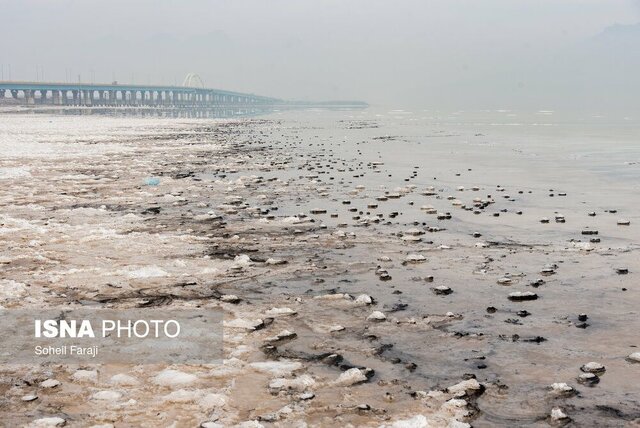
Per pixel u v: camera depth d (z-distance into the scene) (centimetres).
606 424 507
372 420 519
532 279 955
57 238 1260
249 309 820
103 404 547
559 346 682
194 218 1507
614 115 15100
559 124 8888
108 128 7206
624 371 612
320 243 1222
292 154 3434
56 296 870
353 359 655
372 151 3681
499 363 638
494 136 5541
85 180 2272
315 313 803
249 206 1686
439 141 4759
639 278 950
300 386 586
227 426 506
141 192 1950
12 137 5006
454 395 563
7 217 1499
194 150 3750
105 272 998
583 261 1064
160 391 575
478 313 798
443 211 1576
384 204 1697
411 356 661
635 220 1443
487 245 1188
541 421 515
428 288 913
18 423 511
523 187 2044
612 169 2606
